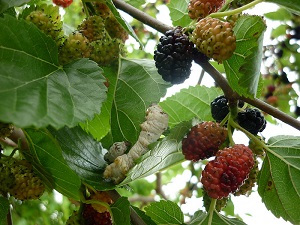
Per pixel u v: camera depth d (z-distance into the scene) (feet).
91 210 0.59
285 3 0.55
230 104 0.57
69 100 0.44
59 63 0.51
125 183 0.54
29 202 1.26
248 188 0.60
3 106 0.37
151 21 0.62
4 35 0.44
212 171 0.52
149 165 0.55
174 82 0.54
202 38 0.51
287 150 0.60
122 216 0.54
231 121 0.57
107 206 0.56
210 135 0.54
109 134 0.67
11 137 0.58
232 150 0.53
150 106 0.59
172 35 0.54
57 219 1.31
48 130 0.55
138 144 0.55
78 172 0.54
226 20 0.55
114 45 0.59
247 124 0.58
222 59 0.51
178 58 0.54
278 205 0.61
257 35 0.52
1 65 0.43
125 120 0.62
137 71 0.64
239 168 0.52
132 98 0.62
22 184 0.55
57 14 0.56
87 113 0.44
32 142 0.57
